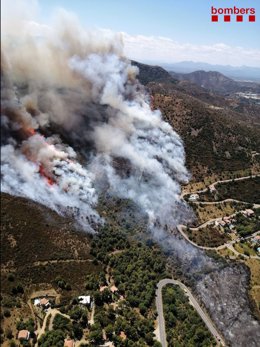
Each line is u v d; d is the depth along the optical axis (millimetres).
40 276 176125
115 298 180625
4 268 170375
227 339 177000
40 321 159125
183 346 160625
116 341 155750
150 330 166750
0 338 146625
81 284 182000
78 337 156500
